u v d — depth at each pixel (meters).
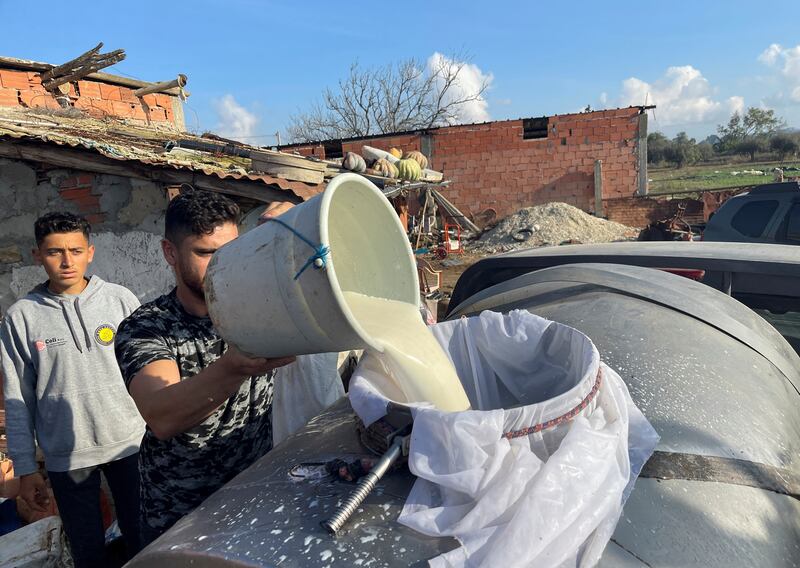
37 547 2.59
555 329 1.37
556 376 1.38
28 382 2.63
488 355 1.54
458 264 14.80
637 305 1.96
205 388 1.30
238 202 4.74
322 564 0.88
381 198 1.40
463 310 2.60
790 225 6.81
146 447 1.75
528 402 1.49
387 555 0.89
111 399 2.71
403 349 1.23
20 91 8.54
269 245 1.15
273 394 1.94
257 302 1.15
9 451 2.59
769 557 1.06
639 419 1.24
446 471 0.94
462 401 1.34
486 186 19.83
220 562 0.94
